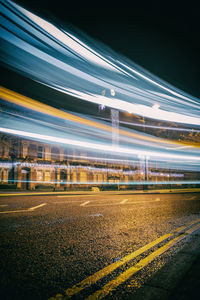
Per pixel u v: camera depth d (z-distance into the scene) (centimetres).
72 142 2675
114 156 3005
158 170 3444
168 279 207
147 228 457
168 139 3653
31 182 2222
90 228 443
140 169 3216
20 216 550
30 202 880
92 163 2791
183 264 248
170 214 652
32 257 275
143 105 3036
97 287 197
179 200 1113
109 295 180
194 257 272
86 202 920
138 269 238
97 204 849
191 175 3884
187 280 203
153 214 642
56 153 2531
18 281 208
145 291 183
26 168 2216
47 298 177
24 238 358
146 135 3391
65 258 275
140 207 789
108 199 1084
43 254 287
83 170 2688
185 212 702
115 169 2980
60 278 217
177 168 3703
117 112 3030
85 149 2772
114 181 2931
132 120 3241
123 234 402
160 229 450
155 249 314
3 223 463
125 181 3052
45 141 2431
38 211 640
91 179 2747
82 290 191
